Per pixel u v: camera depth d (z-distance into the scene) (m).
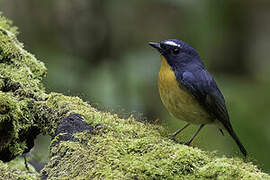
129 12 15.22
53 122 6.82
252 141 14.10
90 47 14.56
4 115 6.56
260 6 19.08
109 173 5.45
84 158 5.82
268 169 13.55
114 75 13.46
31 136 7.14
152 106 13.73
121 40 15.05
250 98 15.26
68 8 14.48
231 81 16.42
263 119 14.55
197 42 14.91
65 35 14.53
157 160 5.72
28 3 14.25
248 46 18.47
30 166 8.51
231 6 17.64
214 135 13.38
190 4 14.51
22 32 14.08
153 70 13.78
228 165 5.61
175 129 13.17
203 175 5.56
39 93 7.34
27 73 7.51
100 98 12.77
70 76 13.10
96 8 14.66
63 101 6.98
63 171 5.89
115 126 6.62
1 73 7.31
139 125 7.12
